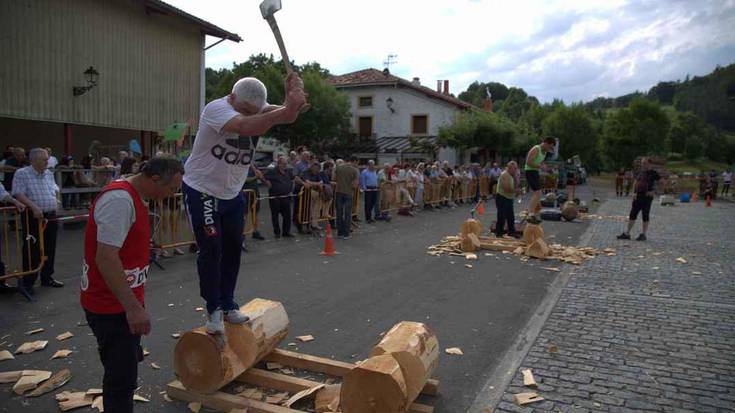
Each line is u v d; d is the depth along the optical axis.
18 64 13.47
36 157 6.40
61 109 14.57
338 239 11.41
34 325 5.34
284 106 3.18
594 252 9.99
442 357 4.66
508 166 11.67
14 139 16.56
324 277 7.69
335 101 32.72
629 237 12.02
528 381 4.07
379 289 7.05
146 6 16.78
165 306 6.04
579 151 51.22
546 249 9.45
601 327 5.48
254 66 36.53
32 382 3.91
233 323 3.92
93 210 2.77
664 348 4.86
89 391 3.81
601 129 57.97
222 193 3.62
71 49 14.76
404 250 10.20
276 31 3.22
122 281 2.70
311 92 31.80
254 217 10.75
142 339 4.98
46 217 6.55
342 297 6.60
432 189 19.42
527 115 59.75
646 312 6.02
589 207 21.92
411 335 3.61
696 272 8.27
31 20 13.73
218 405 3.67
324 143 34.16
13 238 9.63
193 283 7.09
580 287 7.24
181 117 18.73
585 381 4.13
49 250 6.72
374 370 3.16
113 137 19.14
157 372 4.27
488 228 13.86
